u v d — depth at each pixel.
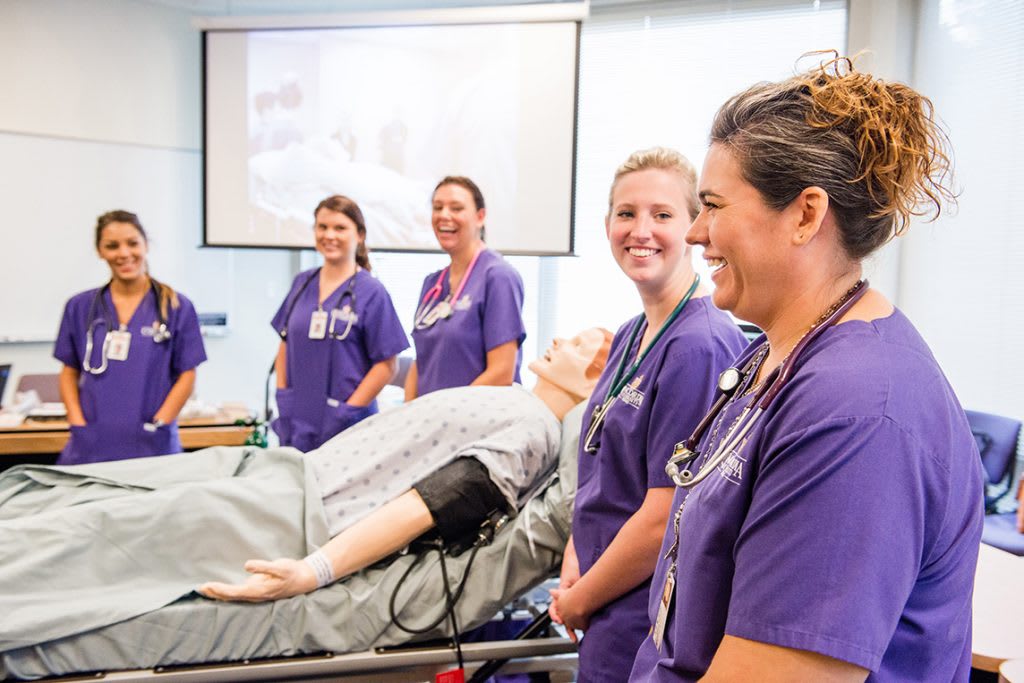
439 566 1.55
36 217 3.97
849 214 0.69
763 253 0.71
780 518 0.64
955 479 0.65
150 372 2.81
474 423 1.75
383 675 1.47
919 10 3.38
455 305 2.62
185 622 1.40
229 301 4.54
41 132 3.95
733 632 0.66
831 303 0.73
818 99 0.68
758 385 0.81
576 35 3.86
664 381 1.23
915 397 0.64
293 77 4.16
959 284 3.07
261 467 1.79
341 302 2.93
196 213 4.41
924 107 0.71
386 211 4.17
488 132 4.00
